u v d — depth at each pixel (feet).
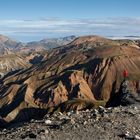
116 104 178.40
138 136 62.75
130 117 77.36
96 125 69.87
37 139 60.75
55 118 82.02
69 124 72.02
